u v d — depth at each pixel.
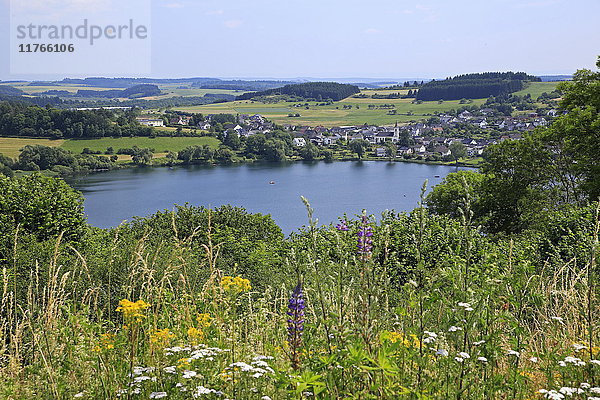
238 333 4.84
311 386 3.13
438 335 3.86
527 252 11.31
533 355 4.09
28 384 4.38
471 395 3.50
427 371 3.64
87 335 4.54
